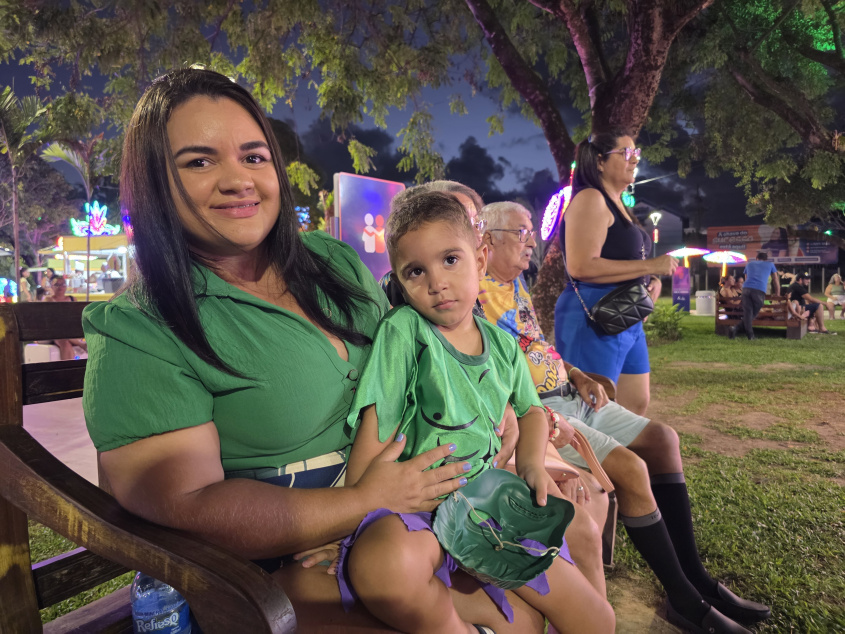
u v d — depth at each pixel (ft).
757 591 8.53
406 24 33.42
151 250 3.83
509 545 3.85
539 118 29.25
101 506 3.44
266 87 32.30
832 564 9.31
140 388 3.51
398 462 4.18
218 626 2.83
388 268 15.84
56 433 16.35
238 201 4.04
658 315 45.06
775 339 43.42
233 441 4.07
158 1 28.63
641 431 7.84
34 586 4.04
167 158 3.91
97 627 4.40
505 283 7.88
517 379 5.08
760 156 43.91
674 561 7.44
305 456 4.32
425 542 3.82
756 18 36.65
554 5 26.13
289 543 3.61
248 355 3.92
